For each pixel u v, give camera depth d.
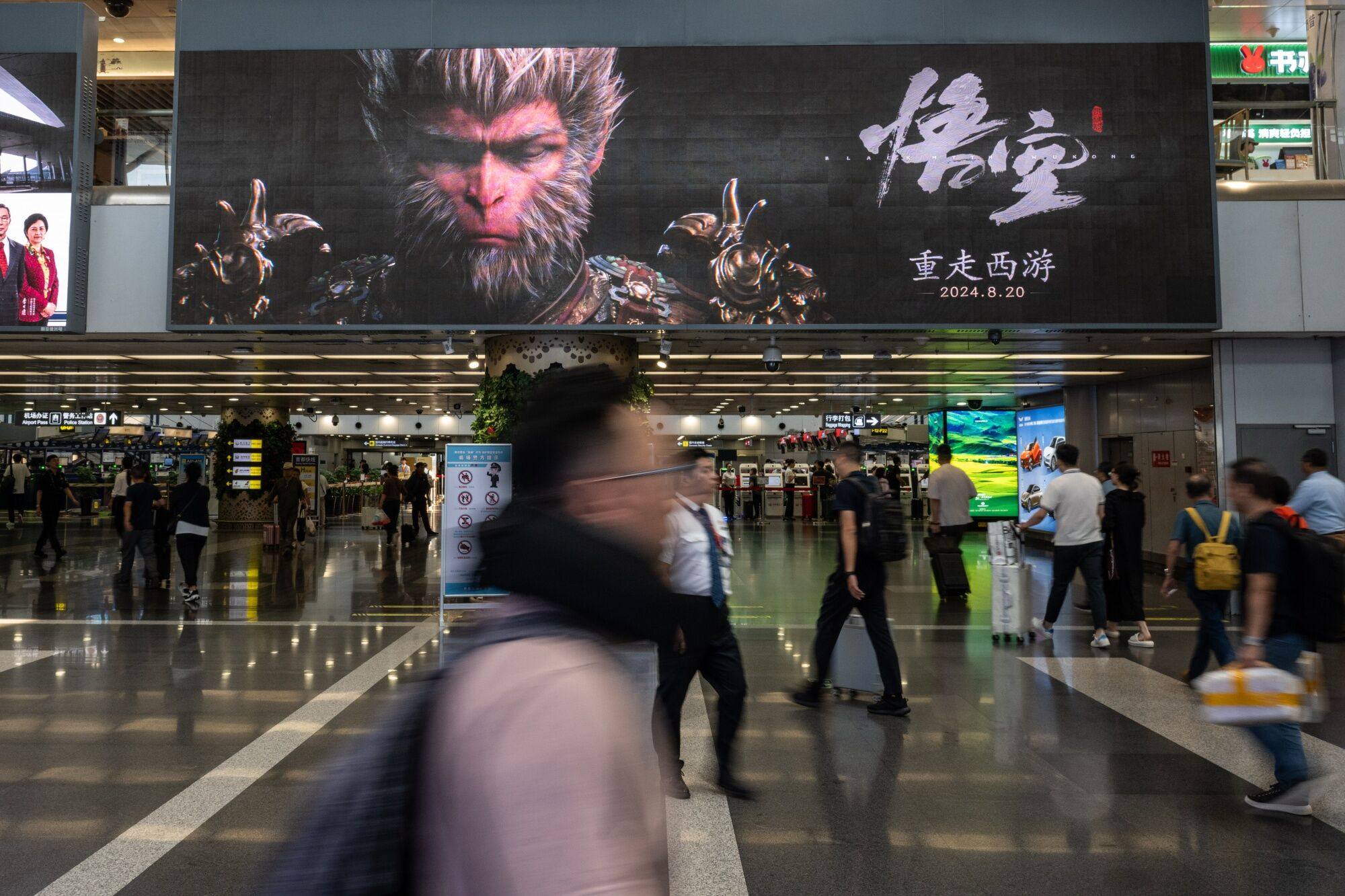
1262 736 4.55
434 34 12.10
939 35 12.03
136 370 18.28
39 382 20.91
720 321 11.96
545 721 0.75
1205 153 11.95
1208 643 7.07
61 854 4.02
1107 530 9.09
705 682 7.22
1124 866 3.92
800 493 32.94
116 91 15.87
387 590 13.05
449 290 11.98
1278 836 4.23
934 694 6.86
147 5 15.75
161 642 8.97
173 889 3.67
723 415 40.00
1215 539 6.83
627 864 0.72
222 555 18.31
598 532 0.93
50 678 7.38
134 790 4.81
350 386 21.48
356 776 0.83
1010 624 9.05
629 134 12.02
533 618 0.86
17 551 19.09
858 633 6.86
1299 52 15.19
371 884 0.80
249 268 12.01
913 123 11.98
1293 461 12.86
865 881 3.77
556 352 12.55
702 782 4.95
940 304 11.91
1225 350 12.97
